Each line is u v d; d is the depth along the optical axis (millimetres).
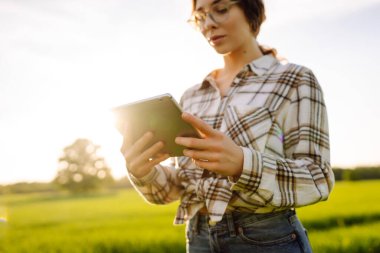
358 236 9914
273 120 1757
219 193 1689
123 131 1697
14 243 13805
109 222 19844
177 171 2004
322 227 13641
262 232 1687
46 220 24391
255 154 1497
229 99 1916
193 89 2195
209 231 1795
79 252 12211
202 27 1961
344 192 30516
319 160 1673
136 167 1722
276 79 1838
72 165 95062
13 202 59656
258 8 1960
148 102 1502
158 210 26297
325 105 1815
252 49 2014
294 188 1560
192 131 1511
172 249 10867
